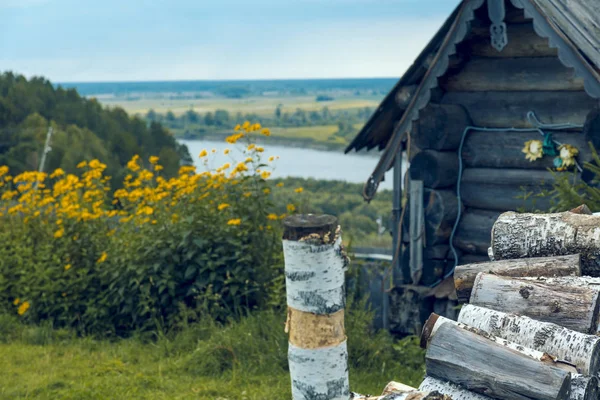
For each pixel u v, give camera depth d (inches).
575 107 326.6
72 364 342.3
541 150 332.8
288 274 130.0
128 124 2915.8
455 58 343.9
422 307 363.6
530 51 336.5
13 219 478.6
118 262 399.5
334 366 130.3
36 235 451.2
